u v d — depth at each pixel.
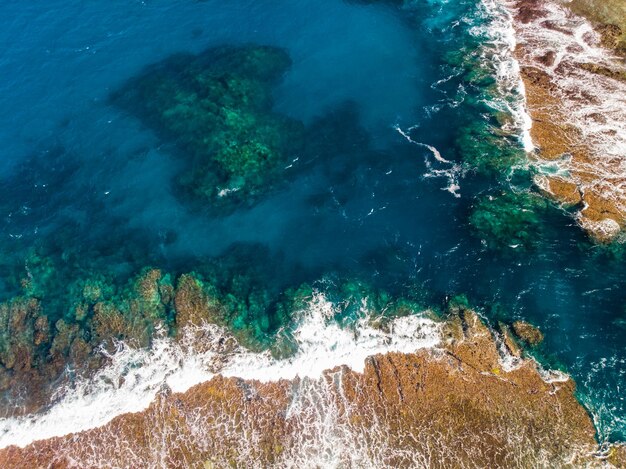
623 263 32.81
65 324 31.97
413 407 28.27
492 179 37.19
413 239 35.16
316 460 27.42
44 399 29.56
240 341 30.97
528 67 43.41
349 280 33.53
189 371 29.98
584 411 27.58
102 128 42.94
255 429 28.23
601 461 26.27
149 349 30.81
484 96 42.09
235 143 40.34
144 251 35.62
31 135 42.81
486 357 29.47
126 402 29.06
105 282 33.62
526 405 27.94
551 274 32.62
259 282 33.84
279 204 37.66
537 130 39.06
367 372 29.41
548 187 36.06
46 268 35.00
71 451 28.03
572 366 29.11
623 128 38.72
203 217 37.34
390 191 37.62
